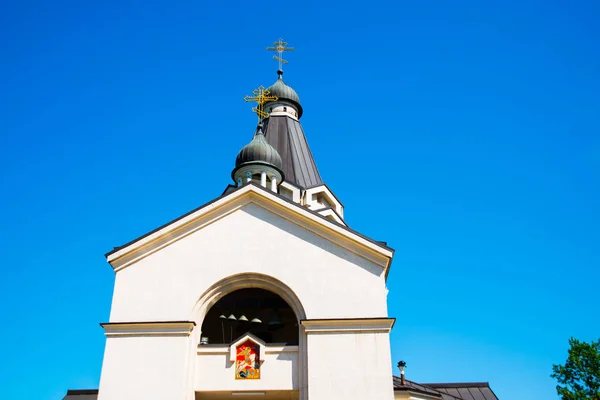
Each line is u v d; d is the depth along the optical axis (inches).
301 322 828.6
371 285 850.8
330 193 1453.0
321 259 870.4
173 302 853.2
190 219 896.9
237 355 836.0
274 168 1316.4
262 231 893.2
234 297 947.3
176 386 796.6
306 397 791.7
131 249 882.1
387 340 815.1
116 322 836.0
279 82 1683.1
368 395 783.7
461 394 1248.8
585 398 1250.6
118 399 793.6
